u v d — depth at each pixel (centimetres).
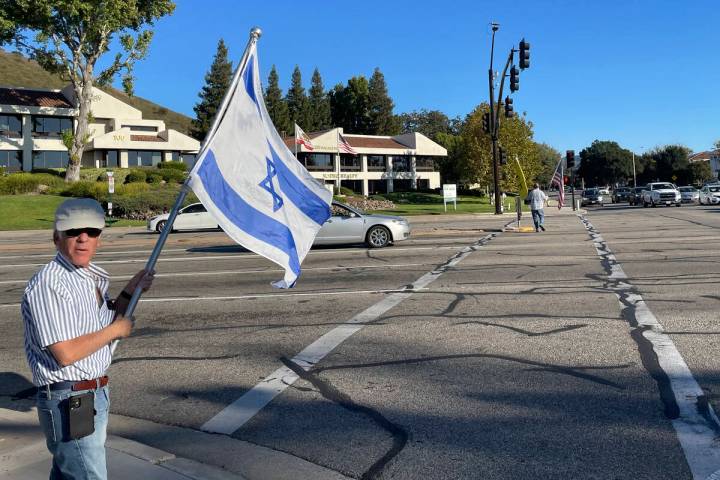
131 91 4872
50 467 430
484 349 707
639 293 995
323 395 581
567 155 4278
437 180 7875
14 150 5875
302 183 457
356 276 1271
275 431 505
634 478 403
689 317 820
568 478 407
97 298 316
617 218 3120
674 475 405
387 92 10850
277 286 428
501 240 1970
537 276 1202
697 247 1598
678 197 4703
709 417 495
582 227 2475
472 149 6178
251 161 433
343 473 429
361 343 751
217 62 9206
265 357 710
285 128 9531
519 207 2475
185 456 463
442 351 705
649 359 647
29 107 5822
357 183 7450
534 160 6144
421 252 1675
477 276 1225
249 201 426
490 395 563
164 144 6272
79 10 4497
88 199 303
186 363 698
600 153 13500
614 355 666
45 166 6038
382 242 1830
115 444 474
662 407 519
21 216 3669
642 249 1590
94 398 297
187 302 1041
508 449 454
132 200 3822
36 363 292
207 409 561
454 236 2192
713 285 1043
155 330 852
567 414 513
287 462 448
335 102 11131
